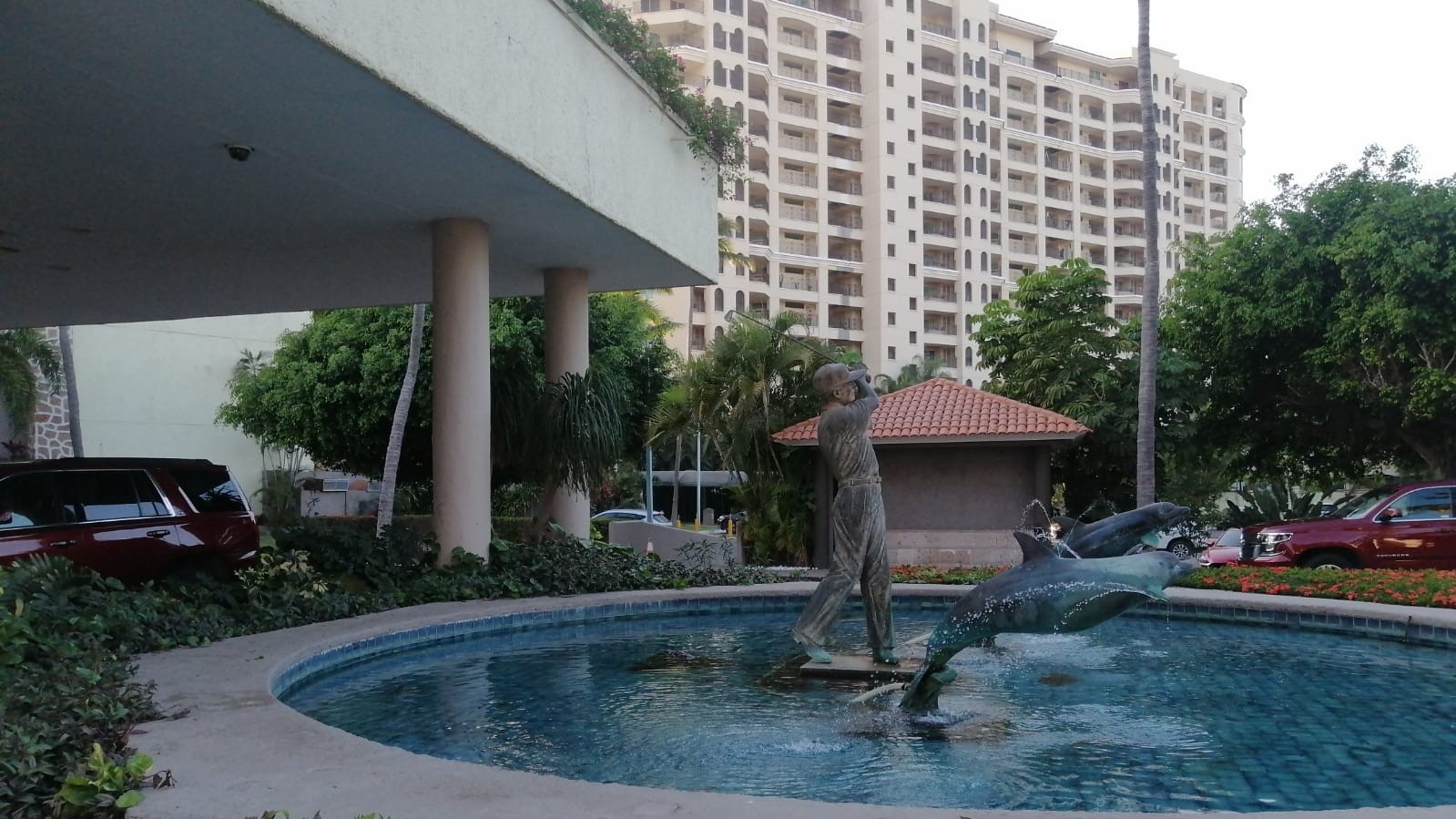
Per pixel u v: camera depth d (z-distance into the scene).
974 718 6.71
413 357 18.48
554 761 5.72
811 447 19.69
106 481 10.05
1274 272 19.06
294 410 22.11
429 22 8.80
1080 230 84.06
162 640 8.22
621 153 12.92
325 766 4.70
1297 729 6.37
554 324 15.45
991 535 18.55
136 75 8.11
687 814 3.93
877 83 73.81
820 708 7.07
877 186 73.62
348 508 32.44
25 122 9.23
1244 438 22.20
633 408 24.44
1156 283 17.44
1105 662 8.89
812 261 72.25
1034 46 85.25
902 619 12.17
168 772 4.45
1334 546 14.48
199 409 29.98
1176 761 5.62
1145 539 9.34
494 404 14.28
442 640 10.14
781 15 72.50
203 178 10.91
